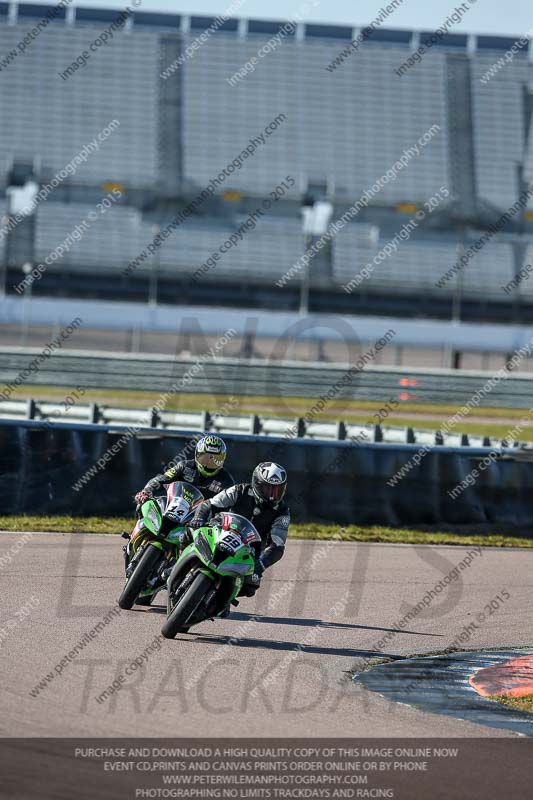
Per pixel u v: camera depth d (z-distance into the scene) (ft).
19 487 168.86
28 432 169.68
